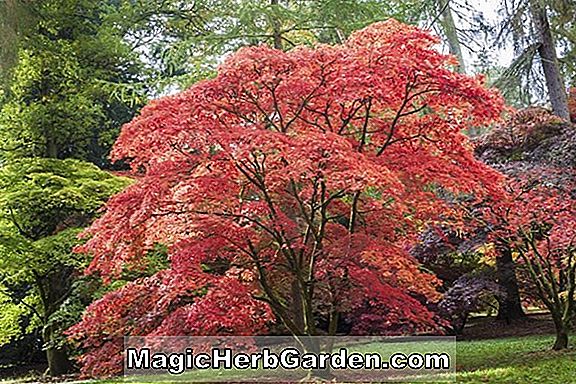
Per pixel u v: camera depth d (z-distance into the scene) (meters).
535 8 12.36
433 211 7.32
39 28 13.48
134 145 6.41
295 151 5.67
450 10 14.50
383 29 6.73
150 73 15.08
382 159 6.71
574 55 14.48
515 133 10.67
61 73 13.27
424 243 9.78
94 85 13.62
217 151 6.68
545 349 8.89
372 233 7.70
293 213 7.87
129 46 15.02
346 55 6.42
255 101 6.67
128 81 15.62
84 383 9.57
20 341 16.55
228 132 5.95
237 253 7.26
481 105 6.36
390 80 6.41
